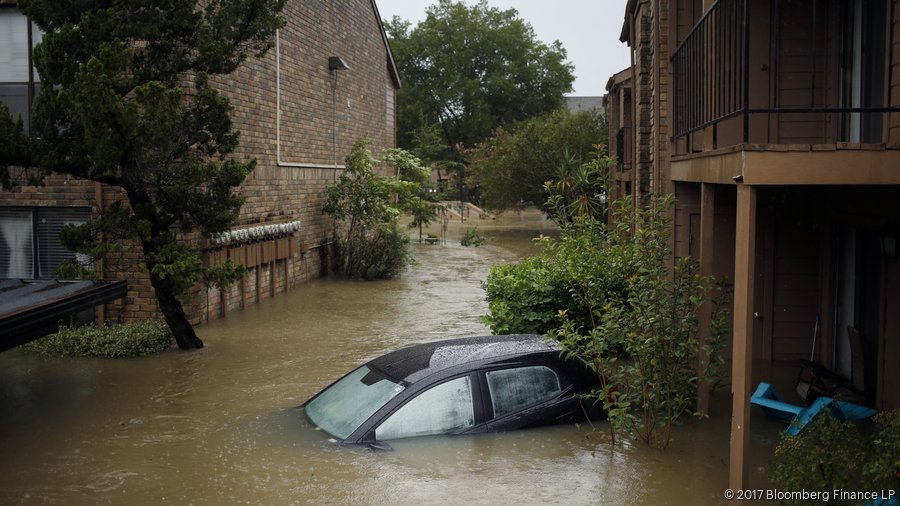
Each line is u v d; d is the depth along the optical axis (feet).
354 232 71.92
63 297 29.50
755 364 36.32
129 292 43.73
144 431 26.09
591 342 25.11
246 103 53.36
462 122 192.24
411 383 23.30
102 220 36.14
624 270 30.30
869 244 31.07
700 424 26.66
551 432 23.81
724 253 37.01
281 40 60.13
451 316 50.49
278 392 31.40
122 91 36.52
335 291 62.08
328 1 72.08
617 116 82.58
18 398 31.09
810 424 21.61
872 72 28.48
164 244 37.24
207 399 30.40
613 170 75.31
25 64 44.70
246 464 22.15
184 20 36.37
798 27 33.94
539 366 24.67
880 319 28.58
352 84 80.69
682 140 37.06
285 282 61.46
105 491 21.01
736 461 19.79
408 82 198.49
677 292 26.03
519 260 84.53
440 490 20.48
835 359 34.73
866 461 18.45
